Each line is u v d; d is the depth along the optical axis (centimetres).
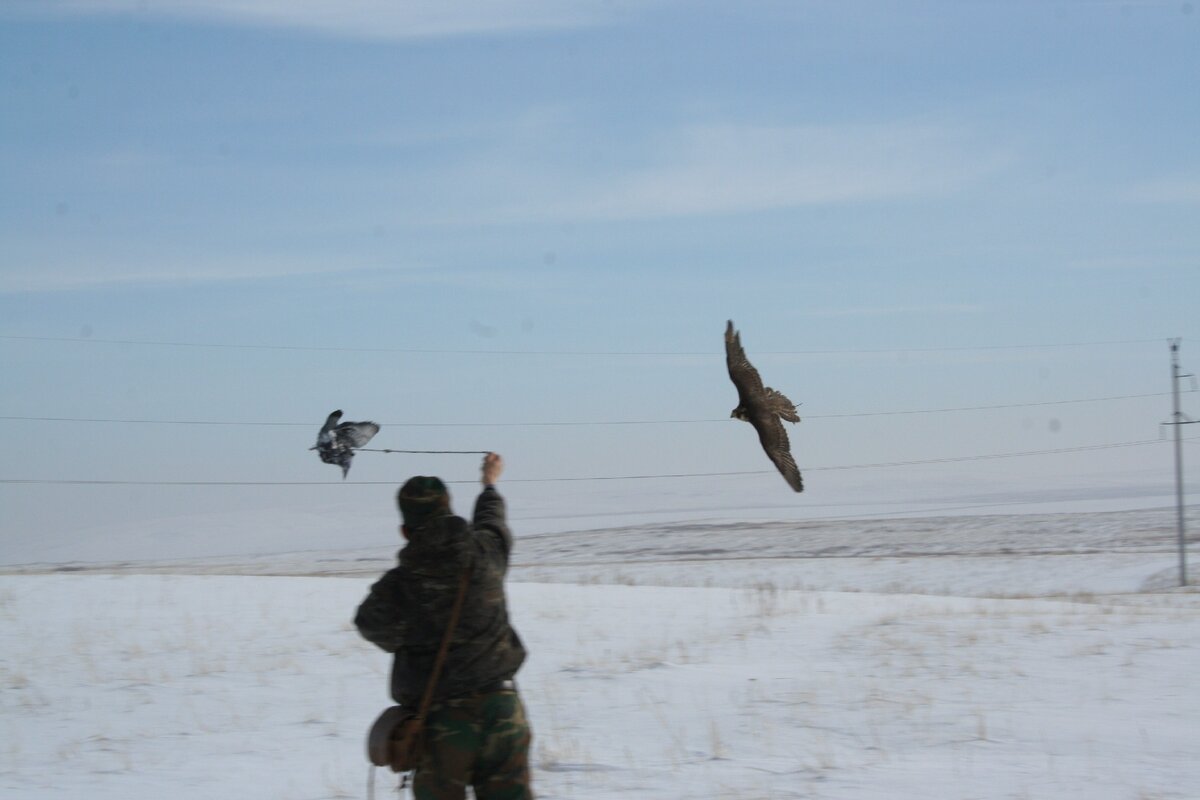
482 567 536
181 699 1320
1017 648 1555
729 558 6378
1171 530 7375
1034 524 8194
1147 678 1313
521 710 545
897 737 1013
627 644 1736
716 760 923
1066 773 855
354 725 1144
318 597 2328
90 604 2227
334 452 504
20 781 909
